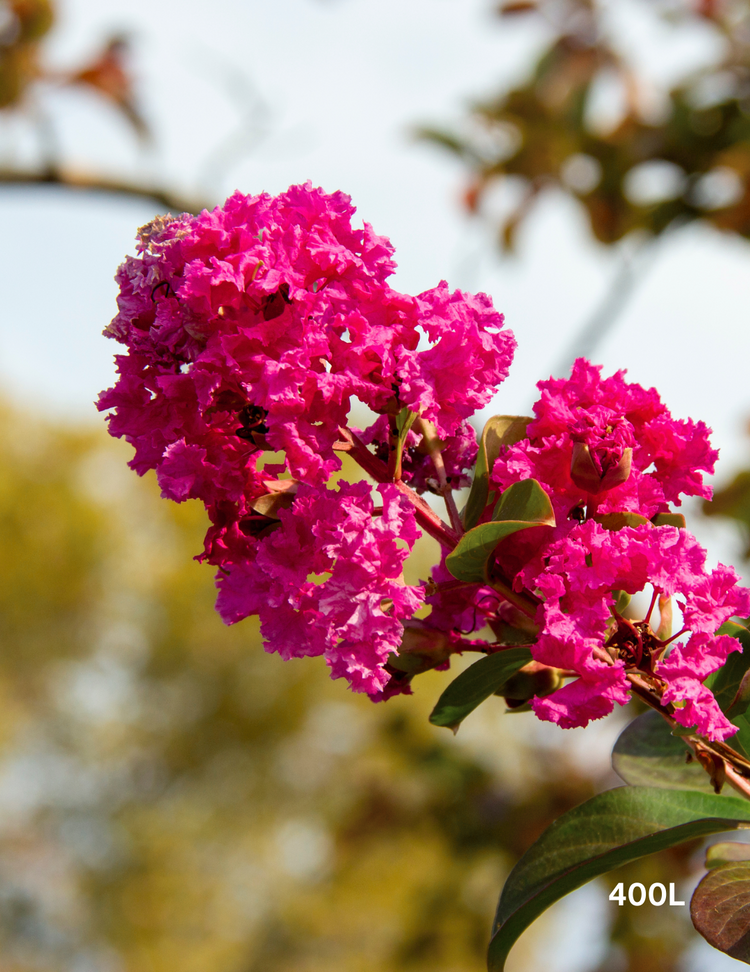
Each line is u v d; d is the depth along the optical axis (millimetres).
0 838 20797
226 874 20078
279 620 1338
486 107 4641
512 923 1465
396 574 1283
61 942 20500
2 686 20719
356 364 1323
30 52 4191
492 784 5445
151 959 18969
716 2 4617
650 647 1318
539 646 1256
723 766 1377
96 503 21125
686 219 4570
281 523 1396
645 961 5125
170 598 19906
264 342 1290
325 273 1338
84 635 21047
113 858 20297
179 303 1331
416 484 1484
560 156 4613
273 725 19750
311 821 19828
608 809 1535
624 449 1330
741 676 1439
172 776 20656
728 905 1434
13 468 20828
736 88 4594
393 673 1484
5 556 20062
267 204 1351
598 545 1269
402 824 6074
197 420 1352
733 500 4031
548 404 1399
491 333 1423
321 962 18219
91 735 21031
